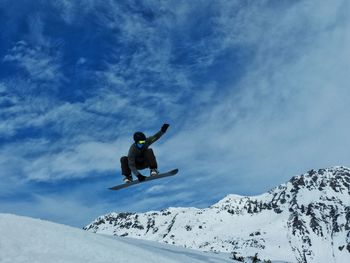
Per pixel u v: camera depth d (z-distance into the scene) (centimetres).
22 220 1058
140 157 1138
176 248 2062
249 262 2622
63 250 862
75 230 1240
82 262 826
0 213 1066
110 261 900
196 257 1861
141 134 1120
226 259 2195
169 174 1138
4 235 828
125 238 1908
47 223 1170
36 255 780
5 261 705
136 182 1160
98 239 1236
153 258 1223
